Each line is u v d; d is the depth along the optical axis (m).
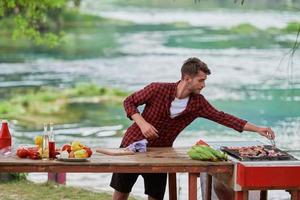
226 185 8.37
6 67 41.84
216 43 50.56
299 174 7.89
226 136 22.31
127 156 8.24
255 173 7.84
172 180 9.08
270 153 8.22
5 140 8.38
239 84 34.16
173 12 70.50
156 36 56.34
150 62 43.50
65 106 30.66
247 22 58.81
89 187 12.45
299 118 26.02
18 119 27.72
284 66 35.28
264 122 25.28
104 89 33.75
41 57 46.28
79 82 36.53
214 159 8.08
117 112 29.55
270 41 50.09
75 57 46.34
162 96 8.62
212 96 31.28
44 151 8.07
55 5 18.38
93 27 62.16
